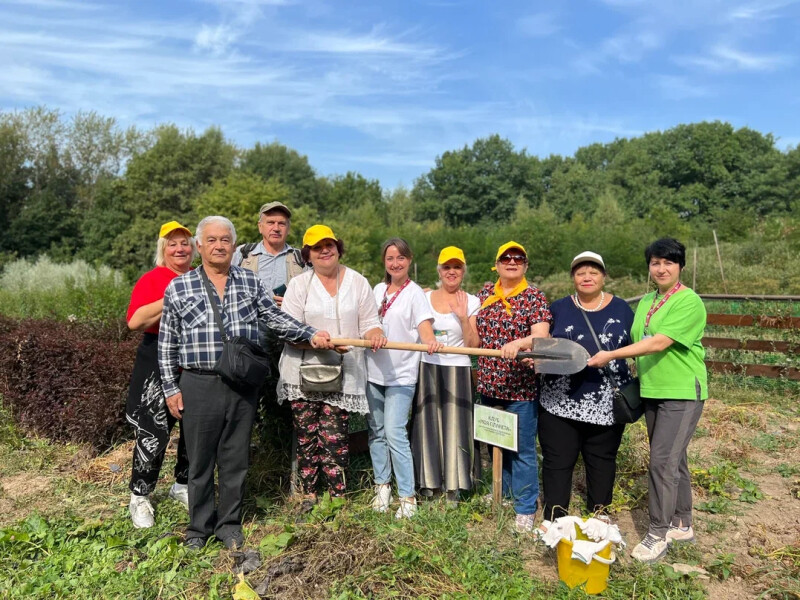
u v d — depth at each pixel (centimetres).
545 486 399
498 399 417
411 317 420
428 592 318
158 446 400
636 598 328
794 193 5794
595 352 380
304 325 391
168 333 367
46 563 351
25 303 1291
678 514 390
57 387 584
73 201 4266
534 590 331
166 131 3672
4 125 3881
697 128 6234
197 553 362
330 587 322
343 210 4956
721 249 2297
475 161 6209
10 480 499
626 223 3550
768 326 799
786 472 520
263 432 484
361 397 407
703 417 662
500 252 411
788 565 367
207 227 366
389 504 429
